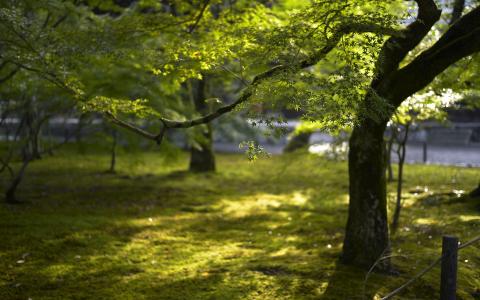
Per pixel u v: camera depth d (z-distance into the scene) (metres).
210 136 15.15
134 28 6.59
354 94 4.18
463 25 5.06
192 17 6.75
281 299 4.96
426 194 10.05
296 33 4.64
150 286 5.43
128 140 11.27
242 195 11.77
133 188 12.03
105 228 7.97
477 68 6.10
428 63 5.16
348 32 4.48
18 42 5.77
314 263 6.02
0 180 12.27
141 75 8.84
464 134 24.08
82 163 16.34
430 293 5.12
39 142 16.83
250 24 6.34
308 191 12.16
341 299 4.92
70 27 6.86
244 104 4.68
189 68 5.64
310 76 4.36
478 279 5.50
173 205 10.34
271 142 26.39
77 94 5.87
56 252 6.60
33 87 7.90
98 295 5.18
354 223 5.83
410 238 7.09
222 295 5.10
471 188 10.49
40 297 5.09
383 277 5.47
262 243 7.44
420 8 5.10
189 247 7.17
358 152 5.68
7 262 6.09
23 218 8.12
